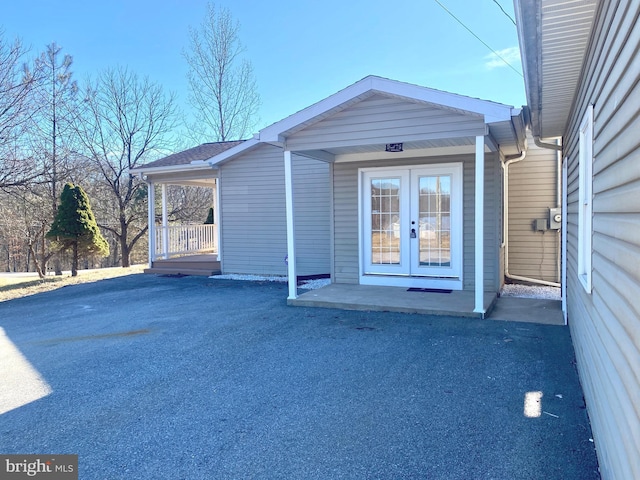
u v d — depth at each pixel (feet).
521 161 26.63
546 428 9.17
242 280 31.71
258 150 32.81
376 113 19.43
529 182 26.58
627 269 5.64
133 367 13.89
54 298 28.30
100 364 14.28
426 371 12.67
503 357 13.61
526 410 10.03
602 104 7.93
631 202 5.42
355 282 26.30
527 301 21.84
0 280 41.47
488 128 17.88
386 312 19.98
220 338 16.78
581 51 10.59
